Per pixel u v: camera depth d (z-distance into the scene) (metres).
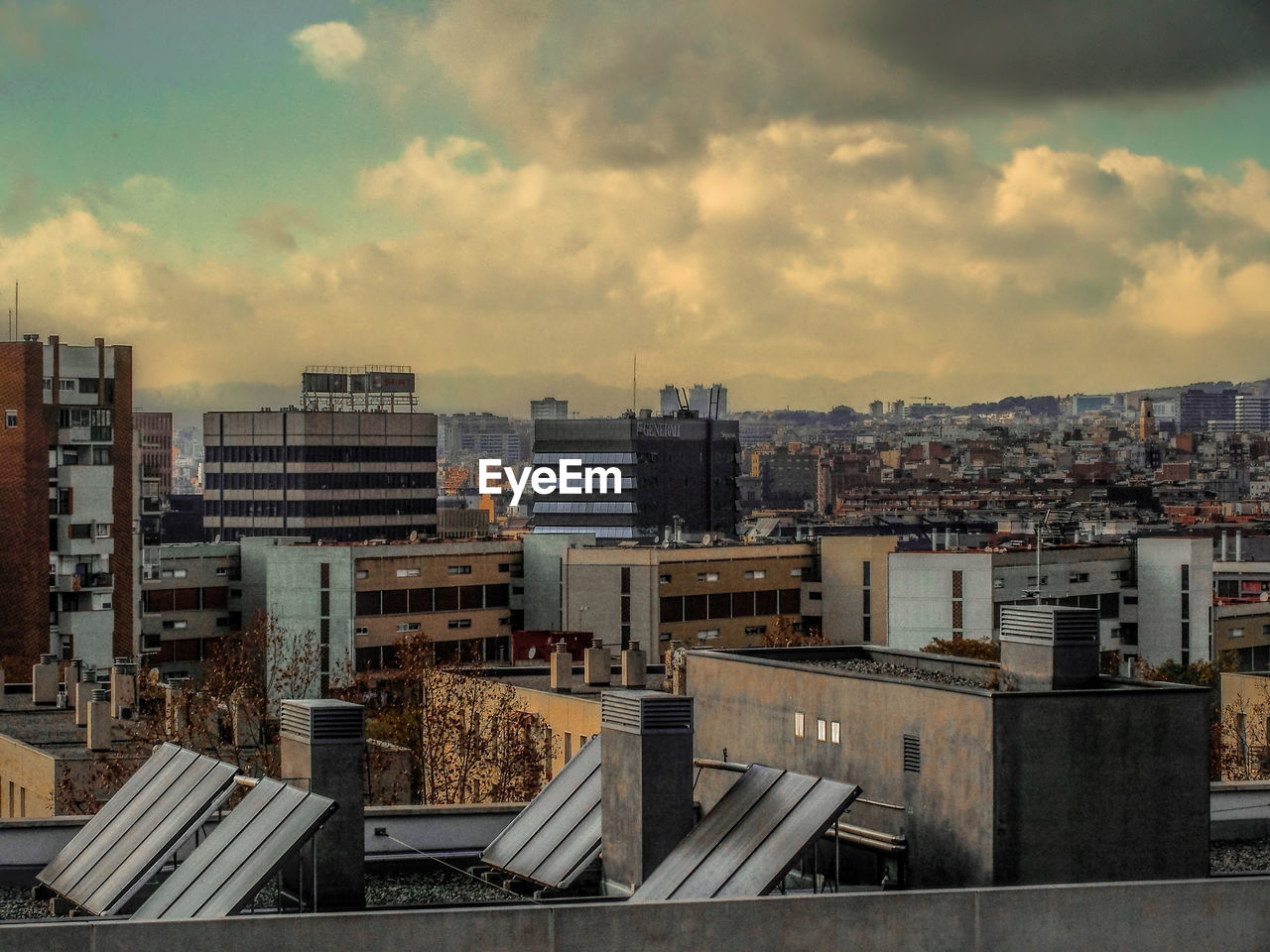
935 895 39.59
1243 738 116.88
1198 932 40.41
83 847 51.81
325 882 45.88
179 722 105.56
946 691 47.03
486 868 51.56
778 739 53.44
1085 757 46.16
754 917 38.91
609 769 47.66
